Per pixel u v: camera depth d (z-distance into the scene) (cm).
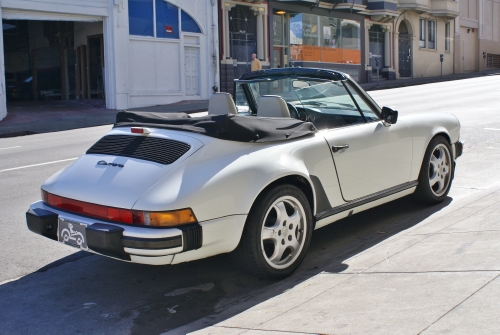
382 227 535
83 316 386
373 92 2517
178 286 429
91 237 369
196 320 371
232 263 464
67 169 434
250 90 561
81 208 392
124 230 361
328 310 332
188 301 403
